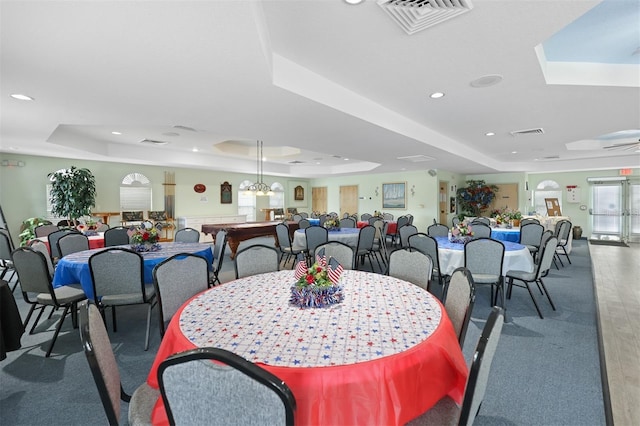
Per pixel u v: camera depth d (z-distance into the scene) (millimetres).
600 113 4012
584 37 2633
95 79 2523
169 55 2123
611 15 2354
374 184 11000
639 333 2928
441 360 1308
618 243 8867
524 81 3037
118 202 7918
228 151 8062
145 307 3711
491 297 3697
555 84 3090
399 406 1136
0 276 4320
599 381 2162
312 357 1188
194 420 934
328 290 1772
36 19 1680
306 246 5398
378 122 3918
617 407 1907
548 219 7629
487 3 1869
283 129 4191
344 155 6551
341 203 12078
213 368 875
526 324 3139
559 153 7586
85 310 1286
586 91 3262
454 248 3801
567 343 2723
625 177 9148
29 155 6641
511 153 7566
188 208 9305
